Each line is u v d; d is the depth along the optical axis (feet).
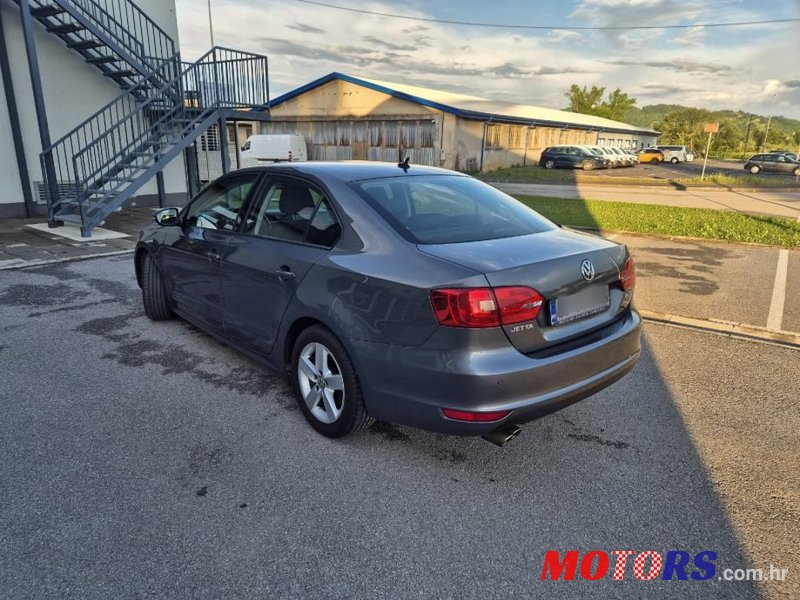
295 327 10.96
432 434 10.78
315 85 92.68
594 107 268.62
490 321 8.09
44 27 34.76
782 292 21.66
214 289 13.19
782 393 12.96
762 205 55.52
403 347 8.71
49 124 35.96
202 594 6.90
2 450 9.96
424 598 6.95
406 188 11.00
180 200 44.27
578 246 9.76
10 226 32.12
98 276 22.15
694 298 20.67
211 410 11.55
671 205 52.65
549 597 7.03
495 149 99.81
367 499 8.82
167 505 8.54
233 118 38.09
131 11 38.47
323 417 10.52
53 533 7.88
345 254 9.79
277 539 7.88
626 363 10.10
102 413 11.35
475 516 8.50
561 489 9.20
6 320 16.88
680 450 10.46
